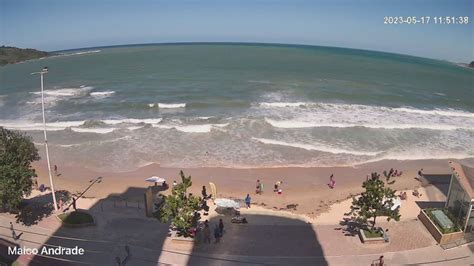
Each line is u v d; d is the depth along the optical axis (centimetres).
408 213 2709
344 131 4497
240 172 3450
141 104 5703
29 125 4741
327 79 8569
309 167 3559
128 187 3177
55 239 2305
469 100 6862
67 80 8600
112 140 4191
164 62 12444
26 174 2395
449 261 2111
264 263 2081
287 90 6950
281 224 2527
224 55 15688
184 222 2162
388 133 4488
